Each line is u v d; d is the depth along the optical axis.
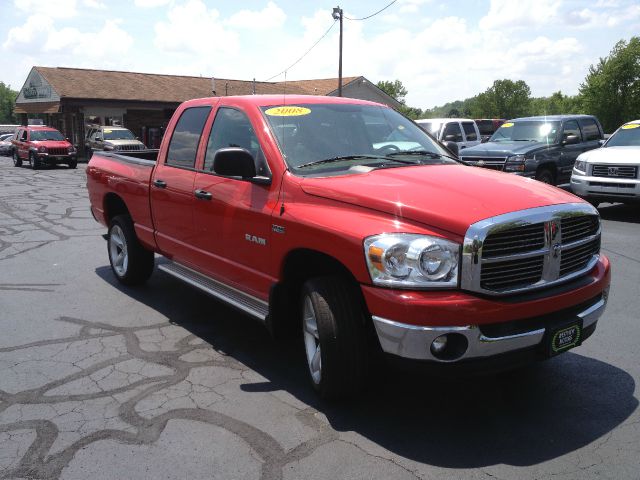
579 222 3.67
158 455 3.28
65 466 3.17
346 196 3.61
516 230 3.26
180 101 36.47
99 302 6.13
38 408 3.83
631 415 3.70
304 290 3.85
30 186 19.11
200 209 4.85
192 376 4.33
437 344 3.19
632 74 66.19
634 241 9.07
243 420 3.67
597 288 3.67
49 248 8.94
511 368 3.34
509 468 3.13
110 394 4.04
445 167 4.25
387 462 3.20
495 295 3.22
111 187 6.50
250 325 5.45
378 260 3.24
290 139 4.32
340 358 3.55
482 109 128.62
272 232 4.01
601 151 11.30
